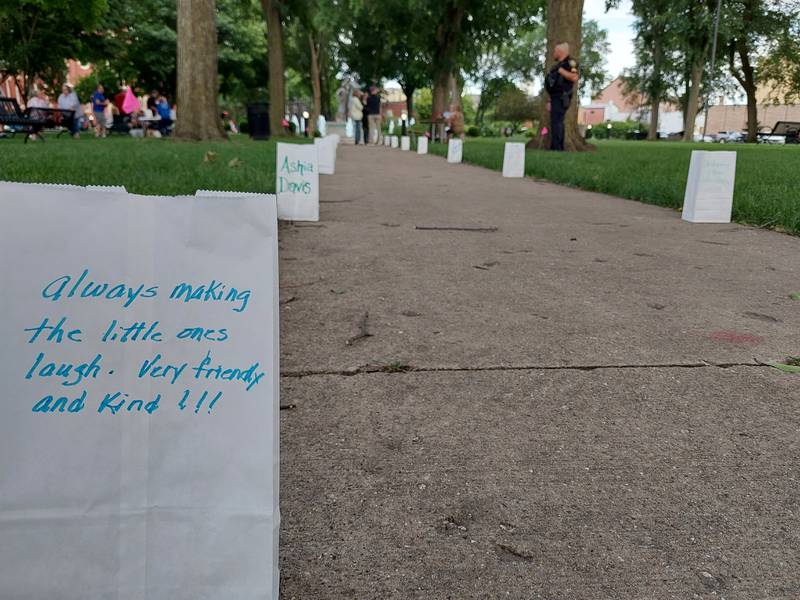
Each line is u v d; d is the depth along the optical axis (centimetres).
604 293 362
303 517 160
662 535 157
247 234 104
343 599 133
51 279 98
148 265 102
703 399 230
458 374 246
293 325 297
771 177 918
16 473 100
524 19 3159
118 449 103
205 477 106
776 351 276
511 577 141
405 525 158
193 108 1633
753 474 184
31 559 102
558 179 1013
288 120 3622
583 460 189
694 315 323
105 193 100
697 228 587
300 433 200
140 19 3741
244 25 4662
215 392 105
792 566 147
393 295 348
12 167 646
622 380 244
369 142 3098
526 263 434
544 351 271
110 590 105
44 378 100
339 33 4078
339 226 559
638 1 4156
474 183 1002
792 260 455
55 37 2777
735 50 4222
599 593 137
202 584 107
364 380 239
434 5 3038
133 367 103
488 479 178
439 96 3322
